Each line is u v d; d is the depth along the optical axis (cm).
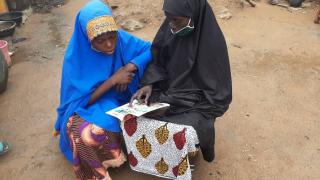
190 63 295
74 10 740
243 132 377
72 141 296
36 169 342
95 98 306
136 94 308
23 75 504
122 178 326
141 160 304
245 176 325
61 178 331
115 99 323
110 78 306
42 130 392
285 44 561
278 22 636
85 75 307
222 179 323
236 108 413
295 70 488
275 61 511
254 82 463
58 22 686
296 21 641
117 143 308
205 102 299
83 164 308
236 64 505
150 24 640
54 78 493
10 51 574
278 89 448
